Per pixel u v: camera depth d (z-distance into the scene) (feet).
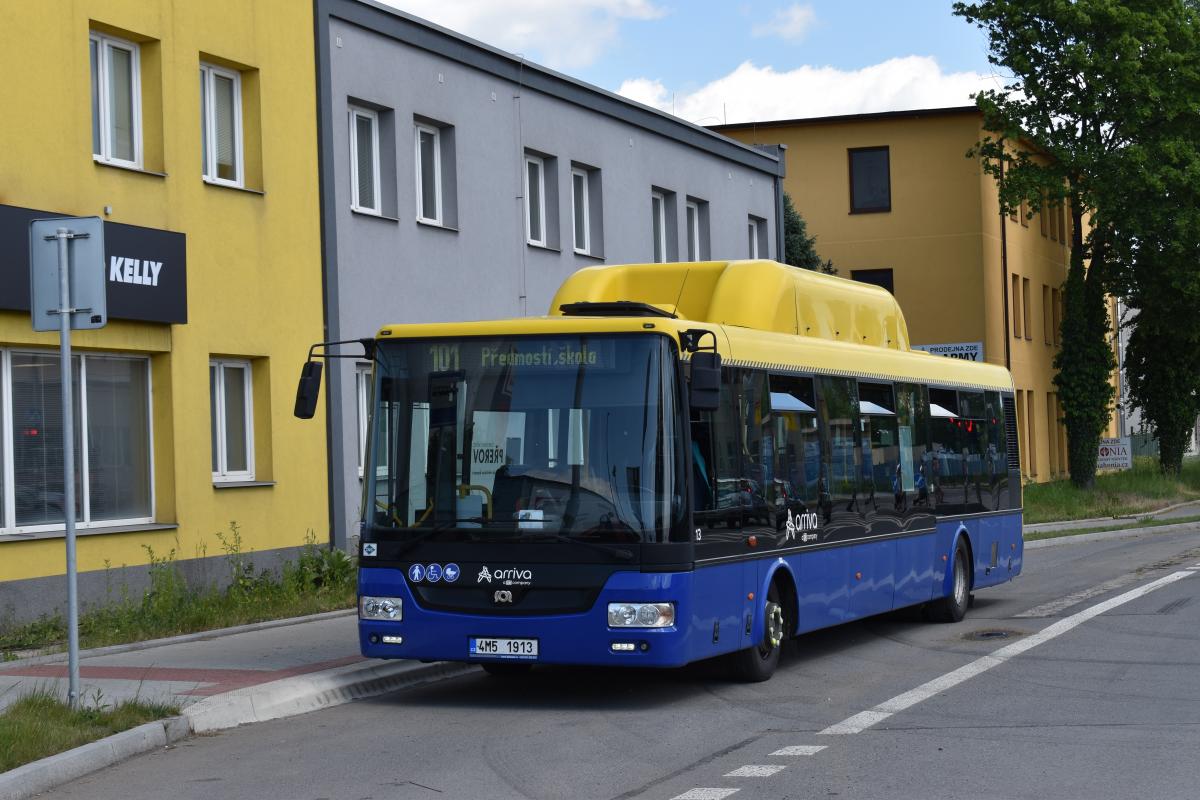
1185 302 168.66
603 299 48.91
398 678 43.96
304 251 70.38
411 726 36.88
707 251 114.32
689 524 38.50
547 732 35.68
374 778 30.35
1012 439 70.79
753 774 30.07
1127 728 34.91
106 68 60.64
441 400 39.88
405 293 78.07
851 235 172.35
